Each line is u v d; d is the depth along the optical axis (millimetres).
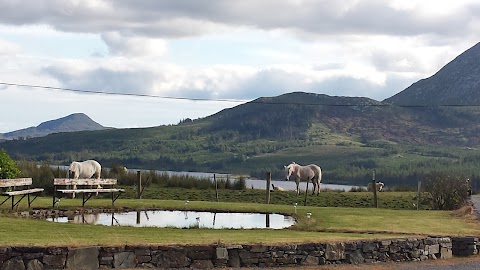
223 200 30000
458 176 34719
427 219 21281
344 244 13992
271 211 23375
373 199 31375
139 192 28828
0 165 24406
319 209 24500
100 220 19844
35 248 11820
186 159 142500
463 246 15461
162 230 16141
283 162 138625
